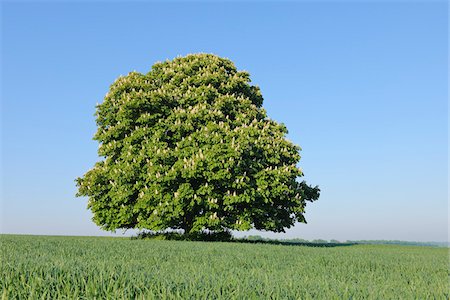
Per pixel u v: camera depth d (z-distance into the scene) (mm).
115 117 27953
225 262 9180
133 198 28125
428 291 5781
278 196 27578
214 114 27094
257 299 4418
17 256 8406
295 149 28516
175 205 25328
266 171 25984
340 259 11336
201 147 25703
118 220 27625
